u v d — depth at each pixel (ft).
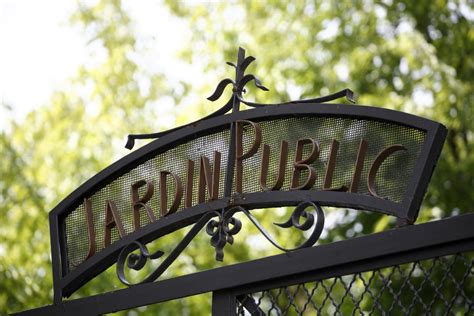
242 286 12.19
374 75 29.91
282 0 30.66
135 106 30.94
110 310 12.99
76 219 13.91
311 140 11.94
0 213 27.76
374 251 11.12
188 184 12.80
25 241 27.50
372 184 11.40
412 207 11.07
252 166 12.41
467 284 27.27
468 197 28.81
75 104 30.19
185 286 12.47
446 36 31.09
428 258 10.89
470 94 29.07
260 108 12.50
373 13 30.17
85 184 13.71
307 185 11.80
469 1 31.12
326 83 29.37
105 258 13.32
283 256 11.80
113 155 30.04
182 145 13.14
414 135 11.33
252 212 29.96
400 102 28.53
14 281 25.38
